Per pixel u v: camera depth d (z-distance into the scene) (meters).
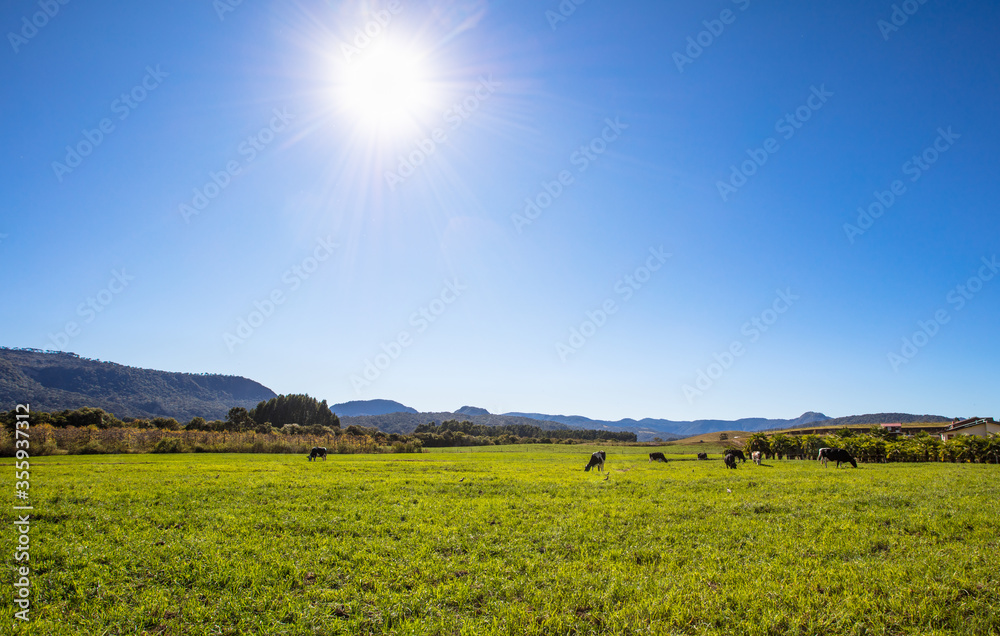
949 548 13.55
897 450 57.84
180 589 11.12
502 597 10.82
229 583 11.55
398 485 26.75
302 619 9.62
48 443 59.94
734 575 11.67
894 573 11.55
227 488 24.48
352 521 17.44
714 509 19.30
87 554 13.29
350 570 12.42
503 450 96.75
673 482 28.17
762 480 29.00
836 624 9.23
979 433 87.25
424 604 10.38
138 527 16.44
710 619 9.55
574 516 18.03
